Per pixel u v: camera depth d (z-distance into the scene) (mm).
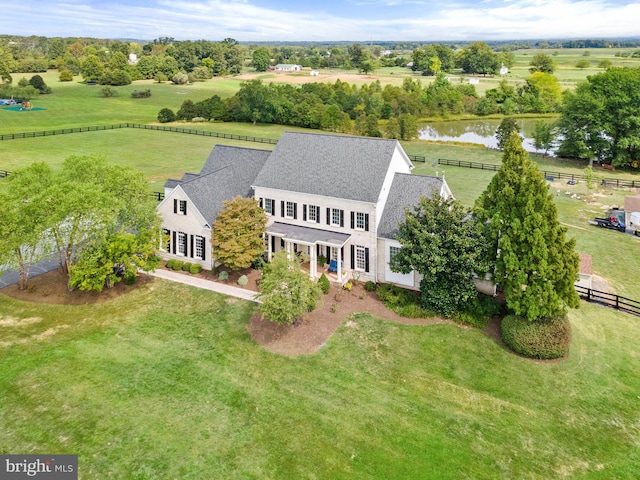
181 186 36469
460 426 21844
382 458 19891
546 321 27203
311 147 39281
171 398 23109
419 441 20875
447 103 133375
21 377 24172
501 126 88125
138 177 35938
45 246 32625
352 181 35812
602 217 50875
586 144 76750
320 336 28641
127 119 117000
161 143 88250
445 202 30219
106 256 31828
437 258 28828
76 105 130375
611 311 32031
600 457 20312
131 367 25344
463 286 29984
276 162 39531
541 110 133000
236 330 29266
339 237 35500
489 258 29359
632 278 36906
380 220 35312
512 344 27188
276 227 37812
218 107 117312
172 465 19203
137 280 35406
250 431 21172
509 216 28438
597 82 75625
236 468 19188
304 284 28359
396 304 31891
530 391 24266
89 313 30672
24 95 129875
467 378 25188
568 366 26219
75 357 25984
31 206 30250
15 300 31828
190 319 30375
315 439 20812
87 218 31484
